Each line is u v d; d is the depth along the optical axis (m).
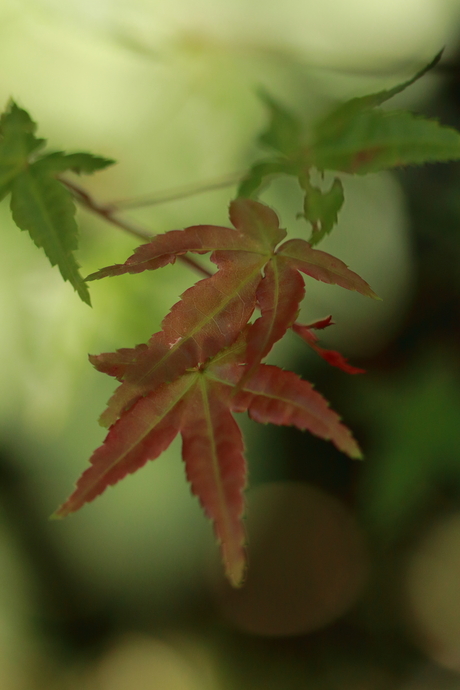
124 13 0.51
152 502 0.93
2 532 0.94
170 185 0.64
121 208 0.44
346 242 0.80
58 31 0.57
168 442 0.38
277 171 0.43
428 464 0.68
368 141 0.42
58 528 0.96
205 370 0.39
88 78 0.63
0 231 0.59
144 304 0.61
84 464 0.79
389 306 0.82
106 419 0.38
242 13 0.56
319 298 0.81
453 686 1.00
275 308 0.39
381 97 0.42
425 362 0.72
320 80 0.64
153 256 0.39
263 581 1.19
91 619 1.09
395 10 0.67
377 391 0.71
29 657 1.05
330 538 1.13
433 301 0.79
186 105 0.63
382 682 1.04
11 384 0.60
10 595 1.01
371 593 1.10
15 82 0.62
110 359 0.38
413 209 0.76
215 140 0.64
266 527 1.18
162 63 0.56
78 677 1.07
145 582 1.07
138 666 1.12
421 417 0.69
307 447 1.06
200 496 0.38
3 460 0.84
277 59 0.56
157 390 0.38
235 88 0.61
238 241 0.39
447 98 0.76
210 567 1.13
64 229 0.40
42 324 0.59
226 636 1.17
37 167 0.41
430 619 1.05
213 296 0.39
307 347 0.83
